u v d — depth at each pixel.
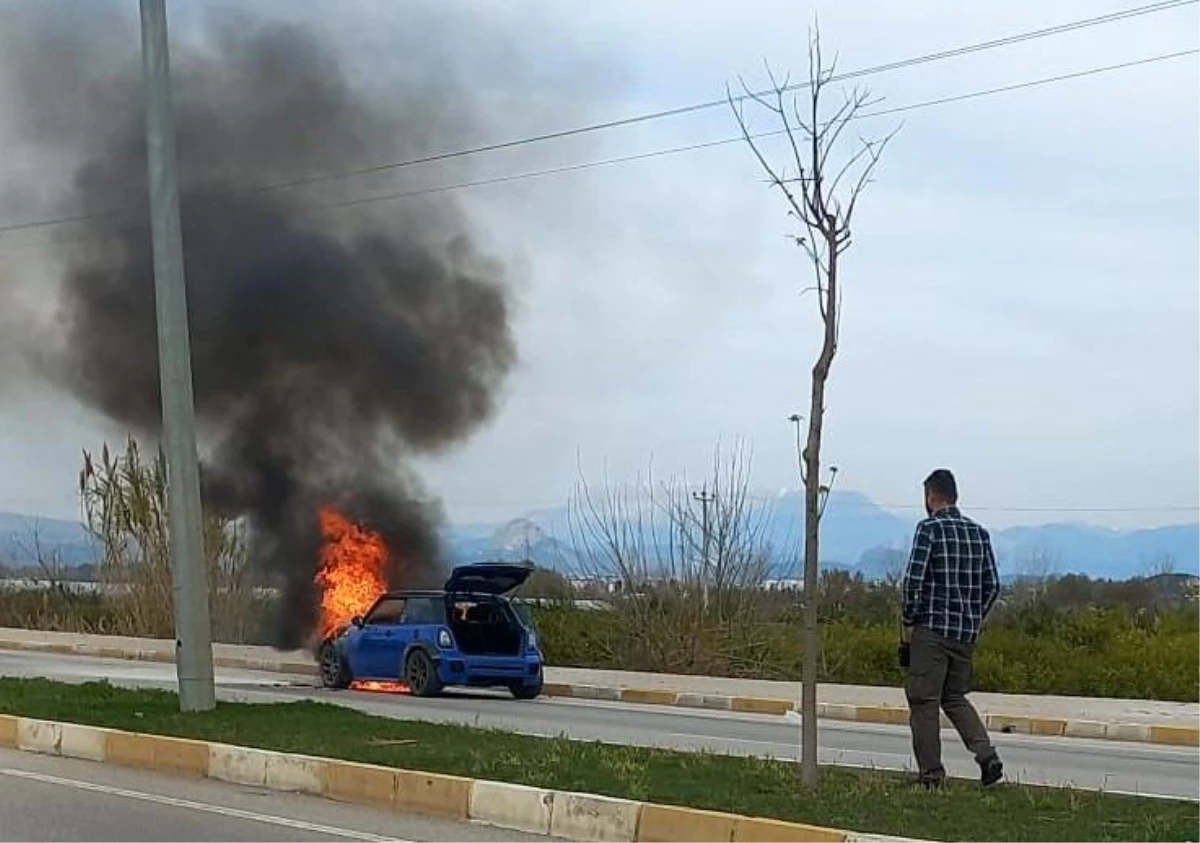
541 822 8.93
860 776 10.09
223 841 8.60
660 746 13.11
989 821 8.24
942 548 9.61
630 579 25.27
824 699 19.34
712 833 8.24
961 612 9.62
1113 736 16.62
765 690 20.70
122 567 31.81
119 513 31.44
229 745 11.06
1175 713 18.06
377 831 8.88
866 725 17.44
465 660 19.22
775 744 14.29
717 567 24.70
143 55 13.73
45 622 33.66
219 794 10.23
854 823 8.12
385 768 9.95
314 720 12.73
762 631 24.17
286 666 24.25
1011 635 23.64
